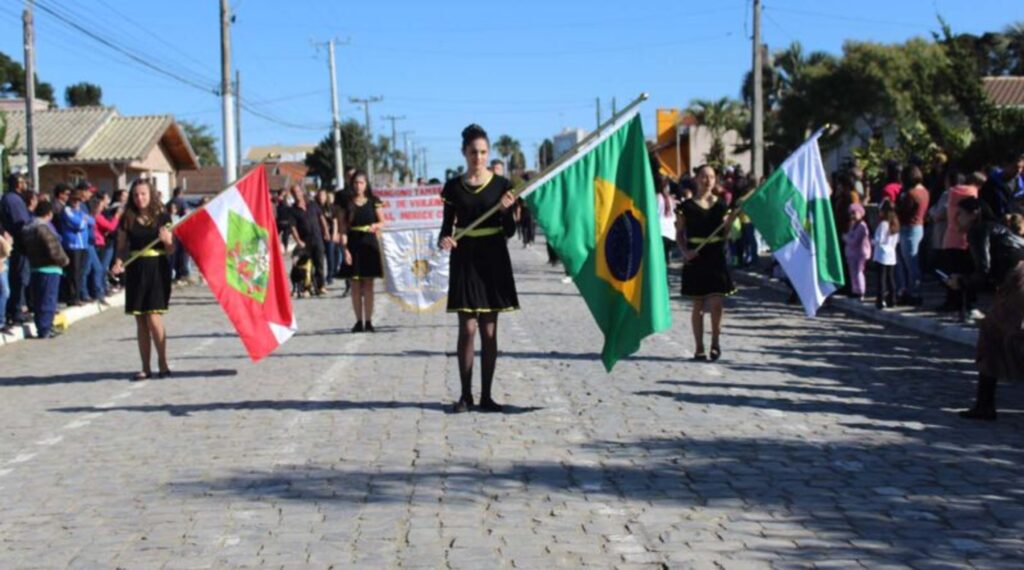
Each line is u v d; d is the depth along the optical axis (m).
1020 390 10.09
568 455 7.63
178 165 45.69
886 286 16.55
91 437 8.72
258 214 11.00
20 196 16.20
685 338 13.84
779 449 7.73
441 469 7.31
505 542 5.78
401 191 14.90
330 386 10.65
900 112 47.28
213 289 10.79
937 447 7.77
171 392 10.66
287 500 6.68
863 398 9.70
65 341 15.58
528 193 8.84
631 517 6.18
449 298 9.07
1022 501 6.41
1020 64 57.31
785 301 19.03
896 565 5.34
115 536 6.09
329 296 21.47
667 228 17.94
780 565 5.36
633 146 8.89
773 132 55.78
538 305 18.34
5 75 81.44
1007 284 8.46
